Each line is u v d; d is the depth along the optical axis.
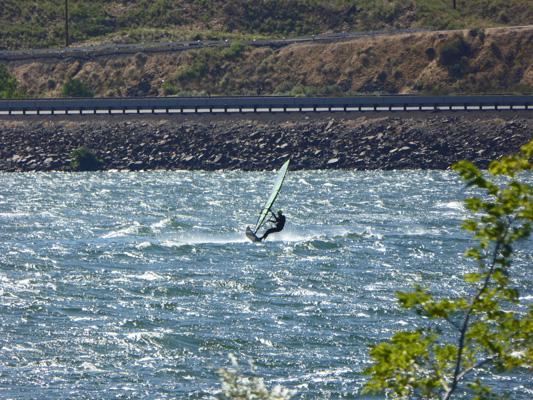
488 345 37.88
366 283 107.50
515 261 119.88
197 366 75.81
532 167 35.03
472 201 35.78
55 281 107.75
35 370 73.88
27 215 175.00
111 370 74.50
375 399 68.25
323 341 82.69
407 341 37.03
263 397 37.25
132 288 104.19
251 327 87.06
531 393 69.25
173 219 169.38
